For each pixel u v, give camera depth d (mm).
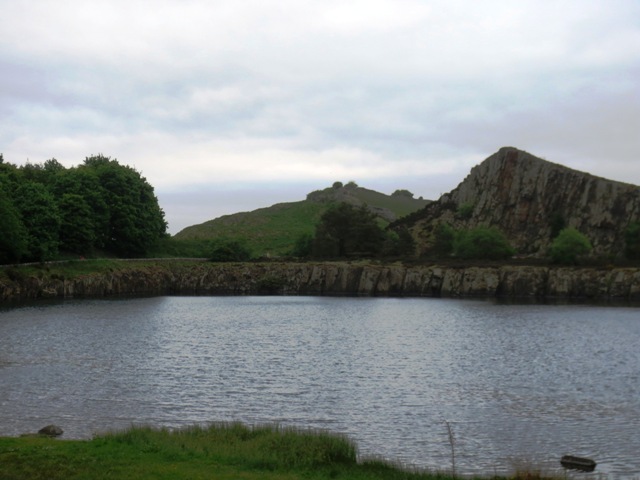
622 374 50500
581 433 33906
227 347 64000
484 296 153375
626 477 27266
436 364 55000
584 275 150375
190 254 185750
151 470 21453
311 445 26109
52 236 131000
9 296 114688
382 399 41531
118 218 158625
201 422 35250
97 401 39719
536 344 67750
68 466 21844
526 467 27391
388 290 161125
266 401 40688
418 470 26422
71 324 80375
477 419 36688
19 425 33625
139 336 70875
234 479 20859
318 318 96375
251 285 163000
